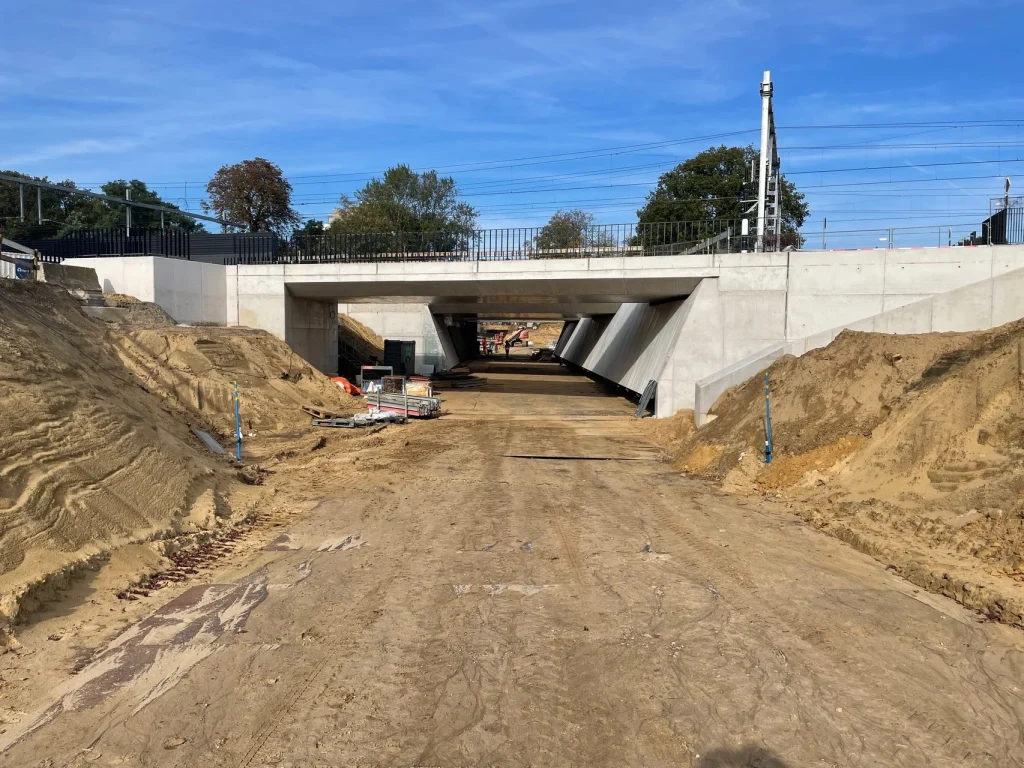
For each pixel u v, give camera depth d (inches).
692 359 932.0
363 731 185.6
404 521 409.7
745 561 337.4
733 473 533.0
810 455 504.1
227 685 210.1
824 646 242.1
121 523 321.7
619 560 338.6
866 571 323.6
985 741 184.1
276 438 719.1
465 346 2623.0
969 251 842.8
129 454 374.0
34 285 686.5
